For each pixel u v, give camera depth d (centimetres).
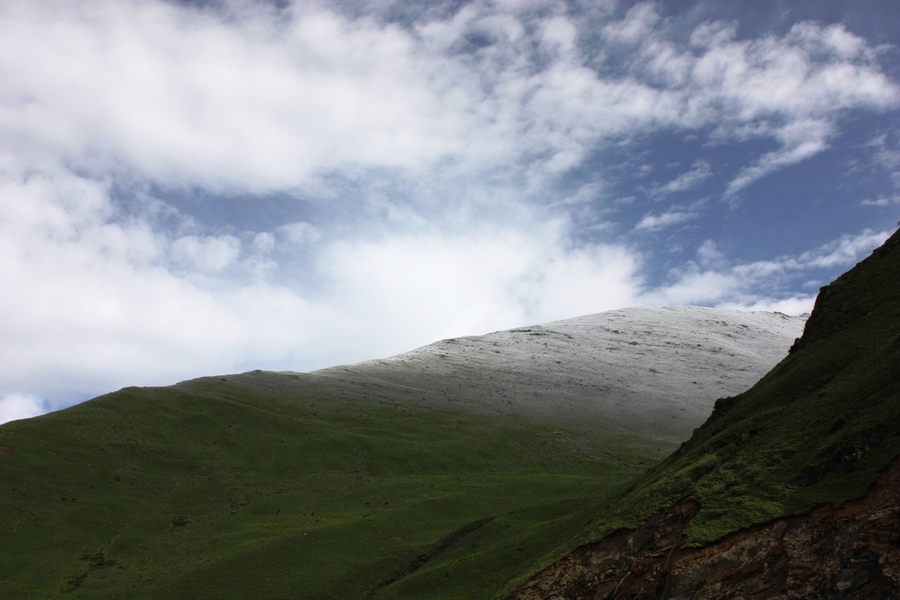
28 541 6688
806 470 3869
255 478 9038
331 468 9656
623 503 5156
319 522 7812
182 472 8812
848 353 4997
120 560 6706
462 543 7181
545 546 6122
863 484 3466
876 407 3925
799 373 5219
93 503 7619
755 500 3916
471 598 5550
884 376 4162
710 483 4359
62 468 8138
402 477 9588
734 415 5425
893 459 3472
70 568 6431
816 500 3600
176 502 8081
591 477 9856
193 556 6881
